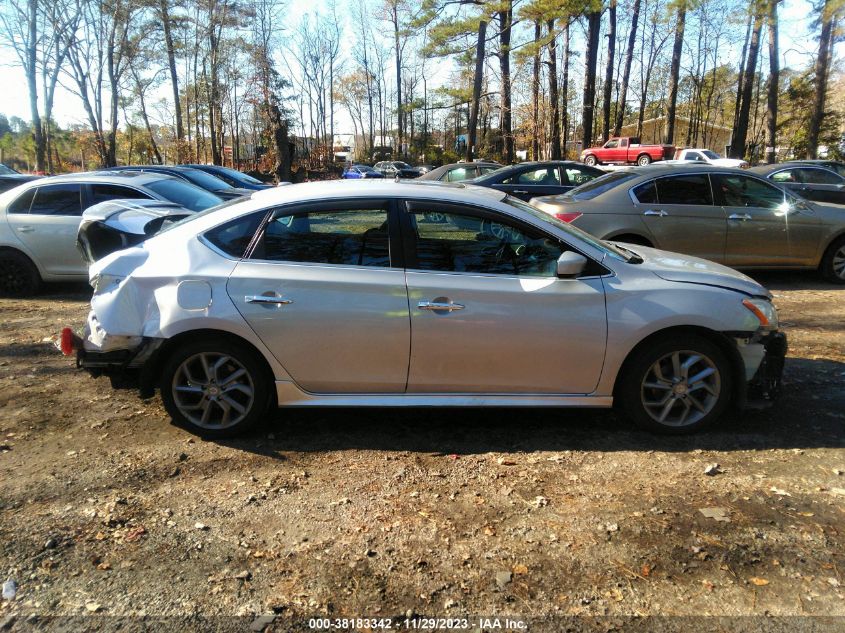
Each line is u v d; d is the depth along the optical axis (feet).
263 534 10.02
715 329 12.59
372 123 236.02
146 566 9.25
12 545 9.71
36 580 8.95
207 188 41.55
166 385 13.03
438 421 14.20
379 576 9.02
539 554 9.46
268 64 100.22
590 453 12.59
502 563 9.27
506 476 11.73
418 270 12.71
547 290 12.54
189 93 154.71
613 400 13.10
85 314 23.73
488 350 12.60
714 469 11.80
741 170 27.12
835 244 27.48
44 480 11.61
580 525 10.16
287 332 12.53
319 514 10.55
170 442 13.20
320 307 12.48
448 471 11.94
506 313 12.48
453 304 12.45
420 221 12.87
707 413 13.07
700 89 172.86
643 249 15.60
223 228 13.03
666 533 9.91
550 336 12.55
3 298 26.53
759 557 9.31
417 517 10.44
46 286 28.99
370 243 12.82
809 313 23.03
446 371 12.77
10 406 15.01
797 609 8.30
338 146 262.67
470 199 13.03
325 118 225.97
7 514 10.53
